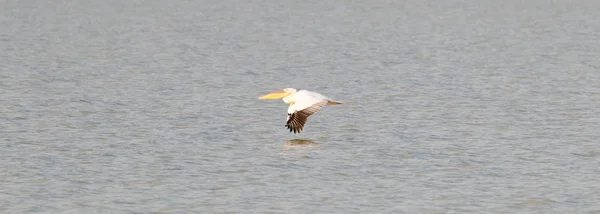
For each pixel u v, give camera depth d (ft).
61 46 191.11
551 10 310.04
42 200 73.26
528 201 73.82
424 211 71.05
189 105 116.06
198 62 164.04
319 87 135.74
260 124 103.50
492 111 112.88
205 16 281.54
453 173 81.92
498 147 92.12
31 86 130.93
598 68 157.48
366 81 140.77
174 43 199.82
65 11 296.51
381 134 98.32
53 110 111.24
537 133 99.25
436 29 241.76
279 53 180.24
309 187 77.25
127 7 315.78
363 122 104.94
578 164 85.35
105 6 319.06
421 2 345.10
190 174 81.05
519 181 79.41
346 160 86.22
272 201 73.26
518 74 148.36
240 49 187.93
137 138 95.40
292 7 319.27
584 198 74.54
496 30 239.50
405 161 86.07
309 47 192.54
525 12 302.45
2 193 74.84
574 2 343.26
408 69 154.81
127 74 146.61
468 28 245.65
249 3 333.62
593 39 216.13
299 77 146.51
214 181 78.95
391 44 199.41
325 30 237.25
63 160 85.61
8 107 112.68
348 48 190.19
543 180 79.71
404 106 116.26
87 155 87.61
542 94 127.03
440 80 140.77
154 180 79.15
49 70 149.69
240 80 142.10
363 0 351.46
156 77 143.23
